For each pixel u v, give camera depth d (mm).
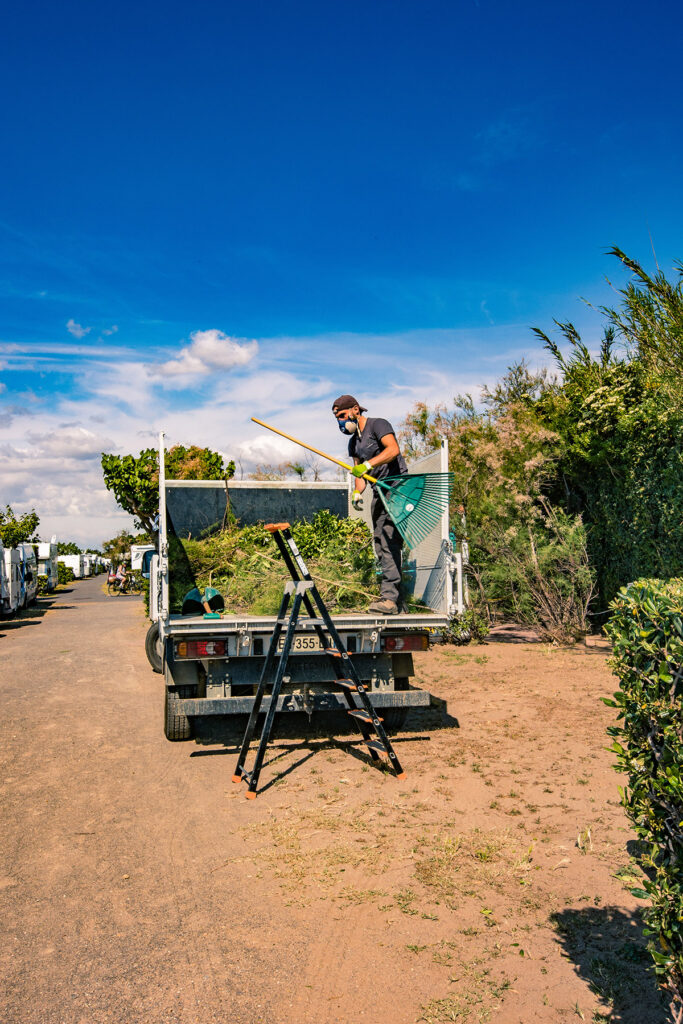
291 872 3801
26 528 38406
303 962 2971
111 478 19375
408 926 3213
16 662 11680
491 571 11391
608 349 11133
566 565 10711
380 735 5258
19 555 23703
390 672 6121
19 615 22688
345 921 3283
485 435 12273
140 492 19156
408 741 6164
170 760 5969
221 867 3910
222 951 3078
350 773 5414
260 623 5641
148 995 2777
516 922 3215
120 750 6316
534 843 4023
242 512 9219
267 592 7090
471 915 3289
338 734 6613
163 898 3584
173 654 6125
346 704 5875
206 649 5668
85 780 5512
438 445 12625
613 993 2672
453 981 2797
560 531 10750
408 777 5242
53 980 2896
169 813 4758
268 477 9477
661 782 2166
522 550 10883
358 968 2908
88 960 3037
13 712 7883
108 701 8453
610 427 9852
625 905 3322
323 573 7285
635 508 9703
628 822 4254
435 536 7039
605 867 3695
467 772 5297
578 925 3168
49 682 9750
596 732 6156
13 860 4094
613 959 2898
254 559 7945
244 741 5332
